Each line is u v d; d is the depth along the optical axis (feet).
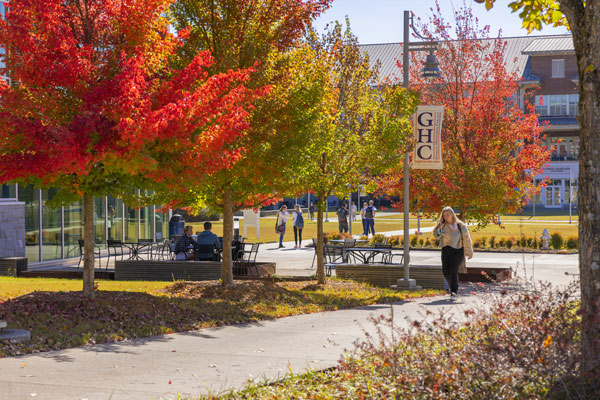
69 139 30.45
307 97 44.34
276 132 43.83
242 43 45.06
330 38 54.95
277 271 70.54
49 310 33.45
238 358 25.85
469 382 16.76
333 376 22.24
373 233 124.67
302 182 51.21
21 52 32.55
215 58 44.70
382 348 20.33
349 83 55.57
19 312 32.60
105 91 31.99
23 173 31.86
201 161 34.22
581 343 17.08
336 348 27.89
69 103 34.35
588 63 20.86
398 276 57.26
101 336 29.63
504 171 65.05
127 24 34.58
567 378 16.39
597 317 17.40
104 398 19.98
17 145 32.01
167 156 34.76
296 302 43.75
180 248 65.05
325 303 44.29
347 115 55.42
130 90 31.37
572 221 176.45
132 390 20.92
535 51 254.06
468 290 53.42
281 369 23.91
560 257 85.56
